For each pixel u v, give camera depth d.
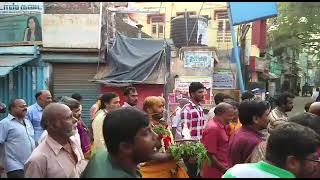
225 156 5.15
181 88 14.02
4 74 12.43
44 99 7.44
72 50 13.73
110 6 15.45
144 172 3.88
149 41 13.84
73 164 3.47
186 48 14.28
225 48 17.83
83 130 6.46
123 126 2.15
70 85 13.84
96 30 13.71
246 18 10.40
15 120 6.04
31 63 13.73
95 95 13.77
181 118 6.71
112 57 13.58
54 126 3.39
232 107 5.27
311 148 2.38
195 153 4.25
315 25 15.81
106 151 2.27
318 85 23.16
